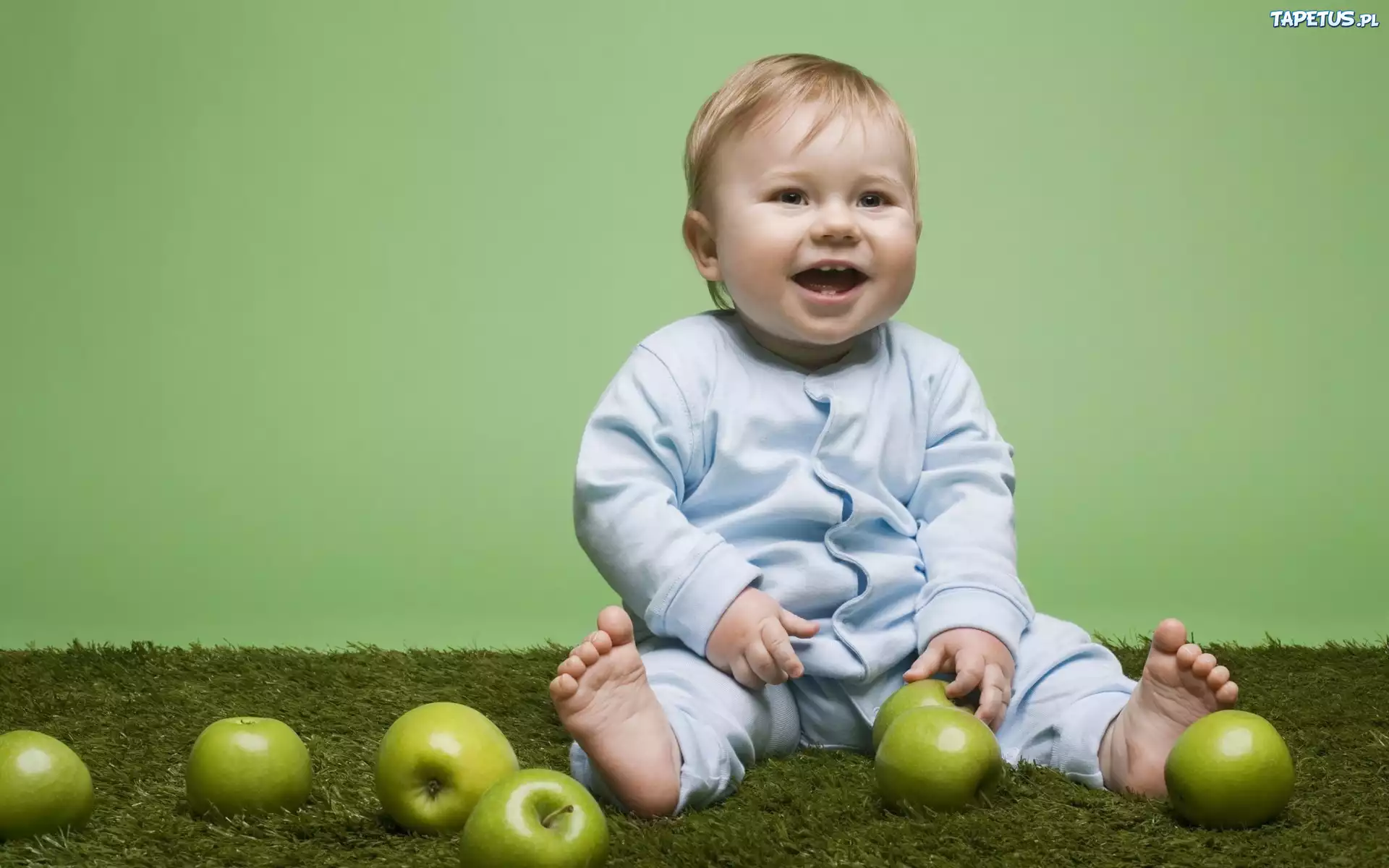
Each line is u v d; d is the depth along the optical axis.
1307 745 2.57
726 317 2.75
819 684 2.53
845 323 2.59
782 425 2.60
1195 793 2.04
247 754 2.10
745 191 2.60
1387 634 4.06
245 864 1.94
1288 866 1.90
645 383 2.60
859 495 2.58
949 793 2.08
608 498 2.53
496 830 1.77
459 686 3.10
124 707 2.89
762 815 2.13
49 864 1.93
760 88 2.63
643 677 2.14
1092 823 2.06
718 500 2.61
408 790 2.03
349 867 1.92
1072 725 2.35
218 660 3.32
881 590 2.55
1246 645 3.95
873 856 1.93
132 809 2.18
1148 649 3.51
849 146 2.57
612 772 2.11
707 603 2.41
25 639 4.03
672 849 1.96
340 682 3.12
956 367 2.78
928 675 2.43
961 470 2.68
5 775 2.00
